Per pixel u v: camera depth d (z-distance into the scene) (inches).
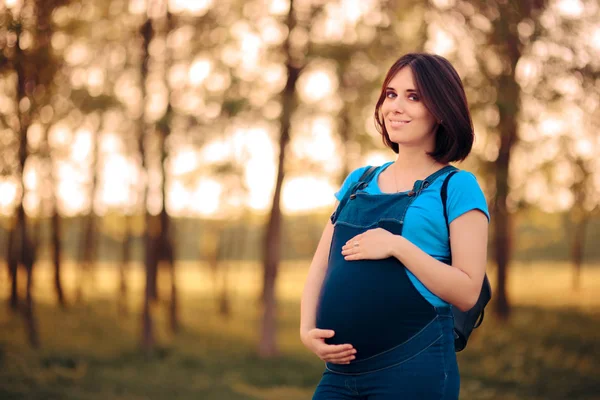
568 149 494.3
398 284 67.1
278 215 596.1
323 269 78.0
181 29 535.2
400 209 68.9
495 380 474.9
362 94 513.7
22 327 599.2
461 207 67.1
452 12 451.5
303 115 517.3
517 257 1530.5
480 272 66.6
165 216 713.0
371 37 502.3
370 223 70.2
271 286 602.2
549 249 1544.0
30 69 383.2
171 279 725.9
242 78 511.2
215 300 975.6
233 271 1310.3
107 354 538.6
